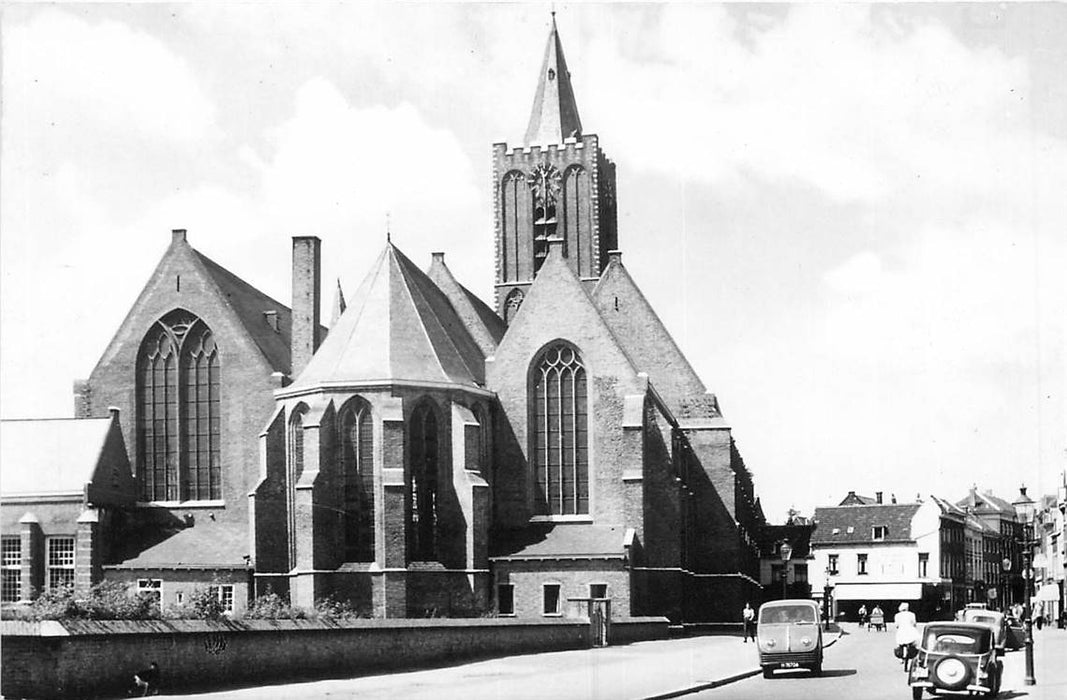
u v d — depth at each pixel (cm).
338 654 4572
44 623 3528
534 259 10588
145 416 8362
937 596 15250
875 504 16988
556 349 8075
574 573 7488
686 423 9169
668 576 7875
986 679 3716
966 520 16450
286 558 7494
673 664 5262
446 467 7475
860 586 15612
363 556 7212
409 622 5044
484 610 7362
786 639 4719
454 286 9231
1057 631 9806
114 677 3644
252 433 8200
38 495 7750
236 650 4097
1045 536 14262
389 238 7950
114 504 7956
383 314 7575
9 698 3503
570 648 6406
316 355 7706
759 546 13950
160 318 8375
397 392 7300
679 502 7950
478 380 8194
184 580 7606
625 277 9356
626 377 7956
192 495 8275
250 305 8869
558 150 10600
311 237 8512
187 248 8419
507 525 7975
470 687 4116
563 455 8000
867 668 5194
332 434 7275
